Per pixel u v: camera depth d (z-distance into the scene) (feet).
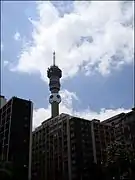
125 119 452.35
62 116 507.30
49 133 516.32
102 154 459.73
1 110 445.78
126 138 434.30
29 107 423.64
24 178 350.43
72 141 455.63
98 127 491.31
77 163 426.10
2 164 272.72
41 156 506.48
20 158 369.09
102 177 375.25
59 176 441.68
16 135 385.70
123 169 303.89
